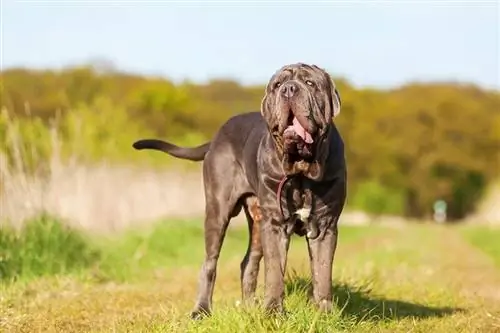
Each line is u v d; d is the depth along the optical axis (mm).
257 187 7547
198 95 69562
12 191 12305
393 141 79250
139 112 56375
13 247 11625
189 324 7199
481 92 88188
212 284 8320
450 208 78750
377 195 71375
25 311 8984
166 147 9008
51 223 12289
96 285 11164
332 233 7277
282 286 7180
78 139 16641
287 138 6656
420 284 11586
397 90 85562
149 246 15305
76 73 31578
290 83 6617
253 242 8320
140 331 7387
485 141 79875
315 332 6781
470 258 18562
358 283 9477
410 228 39531
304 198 7066
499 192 74500
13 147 13492
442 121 79875
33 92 29594
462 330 7797
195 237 17469
